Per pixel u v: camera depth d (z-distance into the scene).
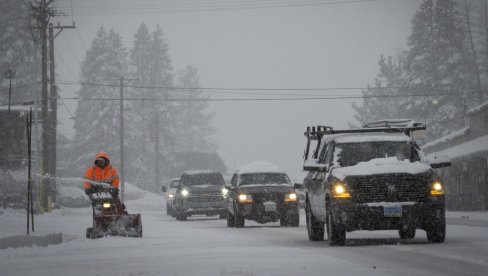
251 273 12.16
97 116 130.75
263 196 31.20
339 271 12.37
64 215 53.41
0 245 21.53
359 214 17.62
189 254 16.44
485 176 55.28
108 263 14.88
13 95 115.38
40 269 14.02
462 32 111.88
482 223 31.25
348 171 18.12
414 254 15.31
